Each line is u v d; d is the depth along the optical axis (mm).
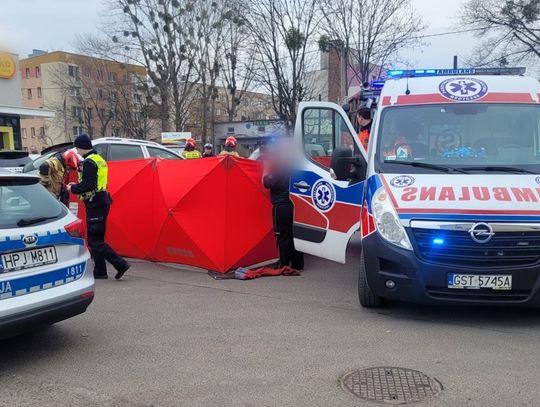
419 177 5430
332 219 6902
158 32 40250
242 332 4996
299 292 6582
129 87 46219
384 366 4129
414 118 6074
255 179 7898
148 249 8484
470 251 4797
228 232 7664
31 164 10305
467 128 5910
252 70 35812
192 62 41281
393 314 5535
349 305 5941
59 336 4941
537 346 4523
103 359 4375
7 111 25562
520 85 6281
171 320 5402
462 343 4613
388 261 5047
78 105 56531
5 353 4539
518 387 3721
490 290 4781
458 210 4859
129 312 5691
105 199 7129
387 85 6691
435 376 3924
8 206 4383
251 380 3920
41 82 66750
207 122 44844
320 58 39562
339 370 4074
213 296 6375
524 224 4730
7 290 4039
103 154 10852
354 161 6148
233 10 37875
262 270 7562
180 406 3535
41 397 3691
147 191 8445
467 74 7434
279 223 7656
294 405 3525
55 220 4598
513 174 5348
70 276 4562
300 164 7336
